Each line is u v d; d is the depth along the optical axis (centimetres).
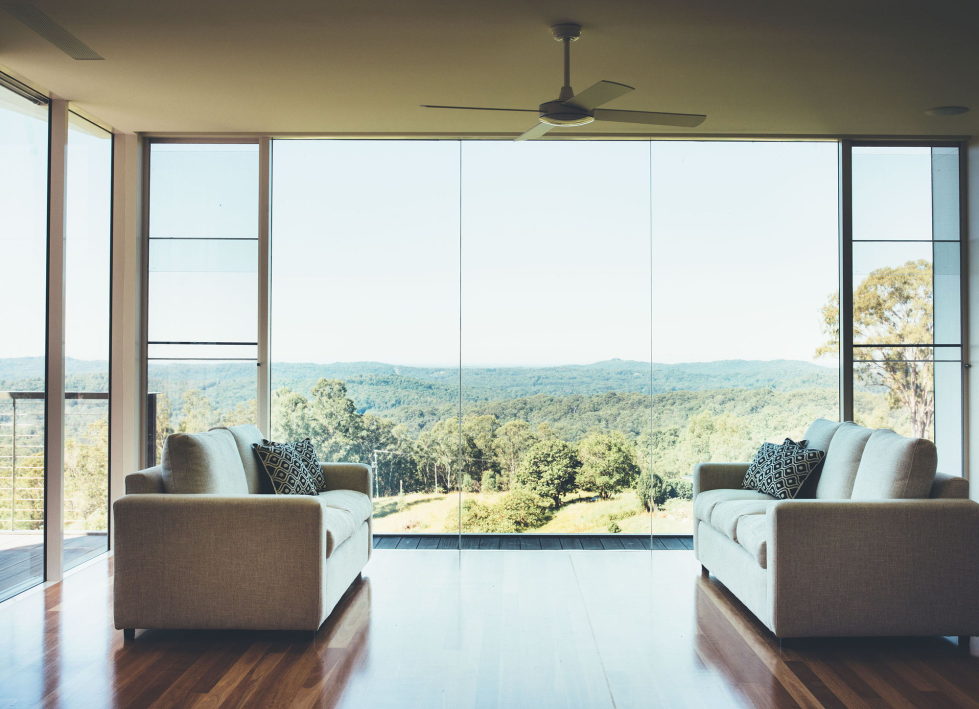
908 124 524
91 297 516
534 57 400
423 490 573
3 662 330
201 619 352
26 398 443
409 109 491
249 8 343
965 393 557
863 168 560
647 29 365
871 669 325
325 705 287
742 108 487
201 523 351
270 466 444
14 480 431
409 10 345
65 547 481
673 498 574
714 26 361
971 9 343
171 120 516
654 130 544
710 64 410
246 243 557
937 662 333
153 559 352
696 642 356
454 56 399
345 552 410
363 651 343
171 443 372
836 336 567
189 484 371
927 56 399
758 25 360
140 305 554
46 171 463
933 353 558
